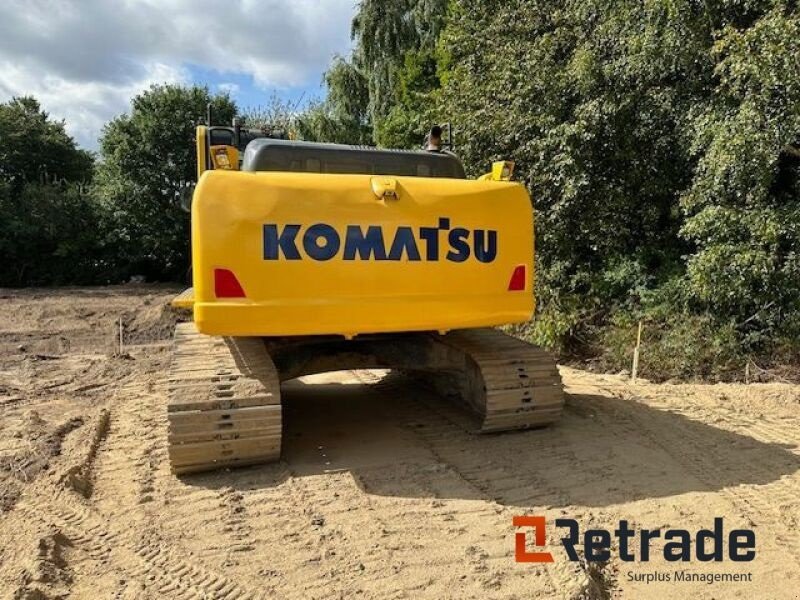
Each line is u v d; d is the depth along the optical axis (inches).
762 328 322.0
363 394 254.8
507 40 441.1
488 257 175.3
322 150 181.9
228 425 163.3
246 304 156.9
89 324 548.4
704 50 323.6
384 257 165.6
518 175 415.5
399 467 173.2
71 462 182.4
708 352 314.7
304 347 206.5
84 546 134.9
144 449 196.7
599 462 174.7
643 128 371.9
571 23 401.4
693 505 147.6
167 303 561.9
